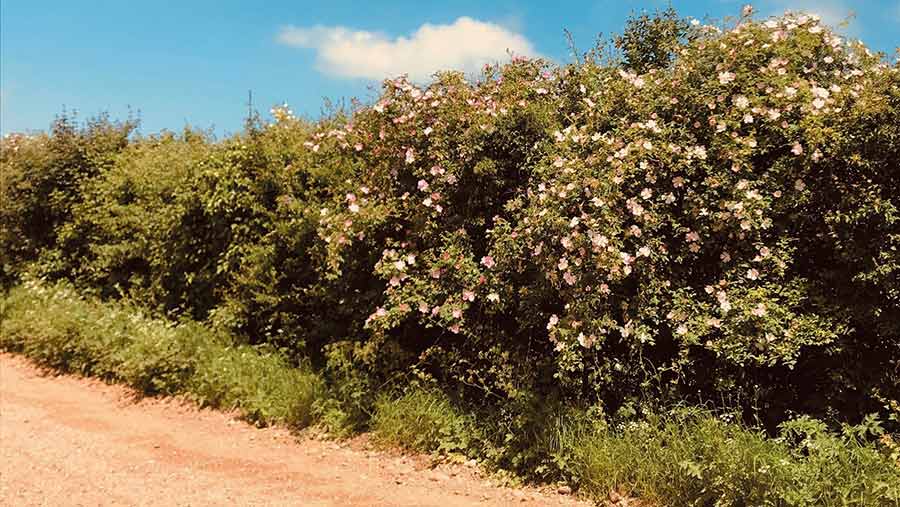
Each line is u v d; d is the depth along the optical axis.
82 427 6.80
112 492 5.07
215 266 8.83
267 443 6.47
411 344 7.00
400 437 6.16
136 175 10.46
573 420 5.41
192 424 7.02
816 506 4.14
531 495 5.16
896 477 4.09
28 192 11.91
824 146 5.34
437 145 6.66
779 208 5.52
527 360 5.95
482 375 6.38
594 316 5.50
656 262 5.66
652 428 5.15
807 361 5.55
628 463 4.99
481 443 5.87
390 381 6.73
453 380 6.57
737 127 5.65
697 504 4.55
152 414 7.37
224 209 8.48
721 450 4.56
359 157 7.49
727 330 5.22
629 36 8.05
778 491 4.20
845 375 5.30
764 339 5.13
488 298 5.86
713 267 5.71
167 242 9.32
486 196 6.56
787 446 4.71
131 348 8.34
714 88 5.89
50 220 12.01
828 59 6.20
